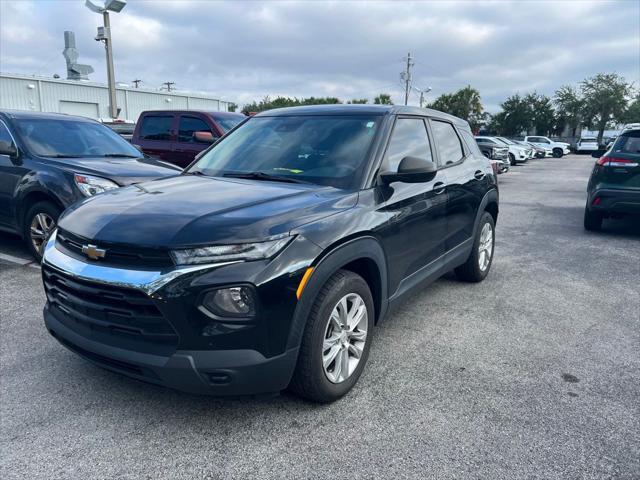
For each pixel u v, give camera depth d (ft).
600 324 14.11
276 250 8.23
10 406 9.56
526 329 13.66
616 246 23.98
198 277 7.81
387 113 12.32
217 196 9.75
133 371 8.31
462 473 7.88
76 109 117.91
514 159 98.68
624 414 9.58
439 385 10.56
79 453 8.27
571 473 7.91
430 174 10.63
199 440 8.64
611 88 206.08
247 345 8.07
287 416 9.36
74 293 8.86
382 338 12.96
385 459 8.20
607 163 24.67
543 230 28.07
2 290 15.98
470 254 16.62
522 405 9.84
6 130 19.69
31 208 18.49
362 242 9.73
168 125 32.37
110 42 68.69
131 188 11.06
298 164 11.56
